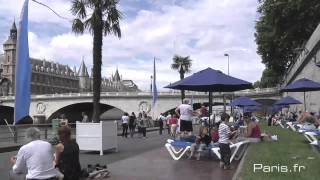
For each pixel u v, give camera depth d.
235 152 16.47
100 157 19.34
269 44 70.19
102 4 33.72
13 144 25.30
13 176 7.39
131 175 13.34
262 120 70.25
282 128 39.97
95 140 20.45
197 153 17.47
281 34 64.69
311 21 59.03
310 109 49.03
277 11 60.22
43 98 119.50
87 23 33.94
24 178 7.29
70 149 9.13
